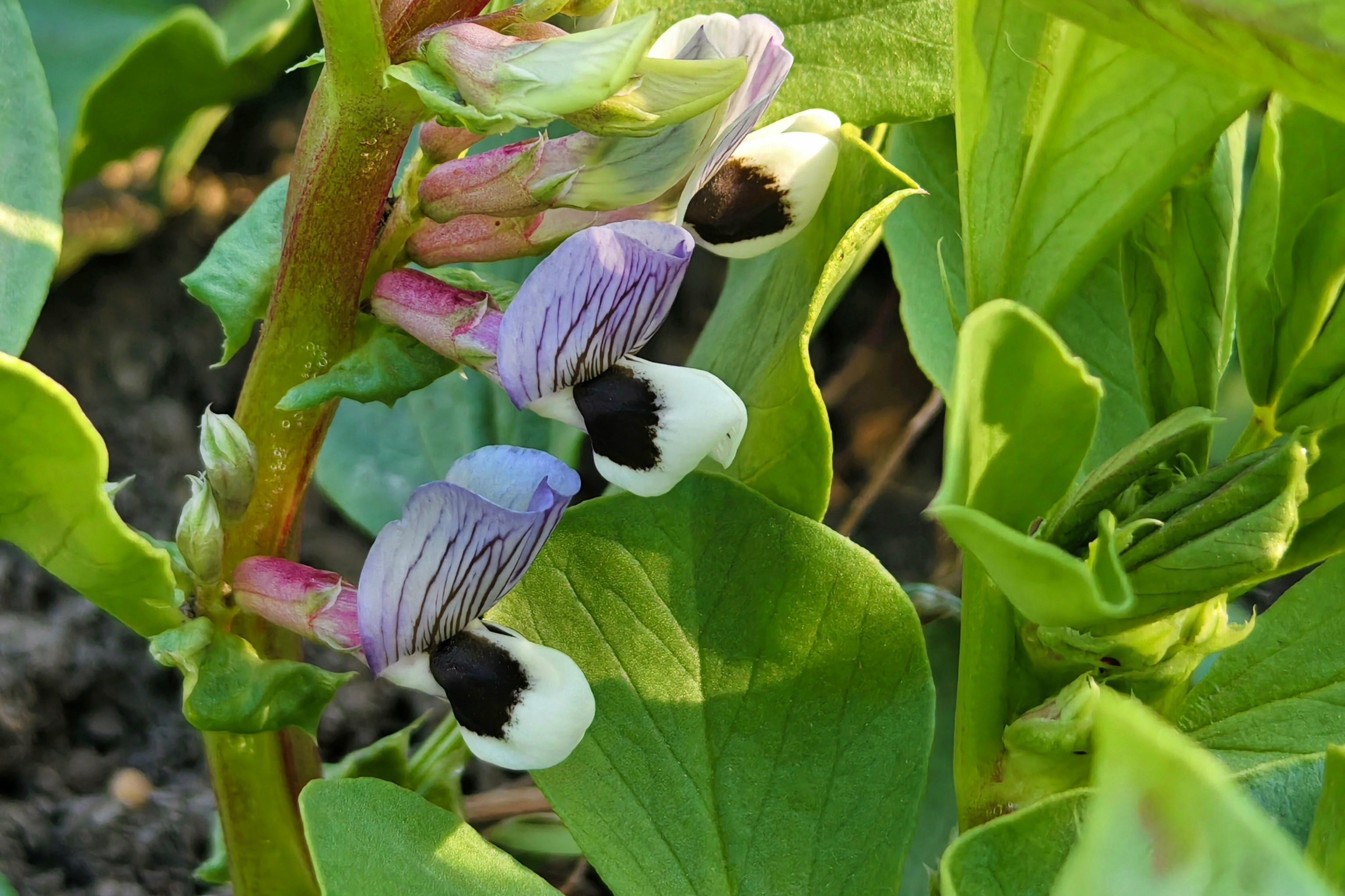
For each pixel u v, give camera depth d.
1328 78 0.34
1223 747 0.39
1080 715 0.37
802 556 0.39
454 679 0.38
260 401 0.38
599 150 0.37
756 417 0.39
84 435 0.36
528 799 0.47
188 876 0.48
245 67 0.49
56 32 0.54
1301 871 0.33
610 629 0.39
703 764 0.39
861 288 0.61
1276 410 0.38
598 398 0.38
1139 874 0.33
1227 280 0.38
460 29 0.36
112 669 0.50
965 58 0.37
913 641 0.39
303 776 0.41
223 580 0.39
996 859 0.36
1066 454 0.36
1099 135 0.37
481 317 0.38
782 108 0.41
